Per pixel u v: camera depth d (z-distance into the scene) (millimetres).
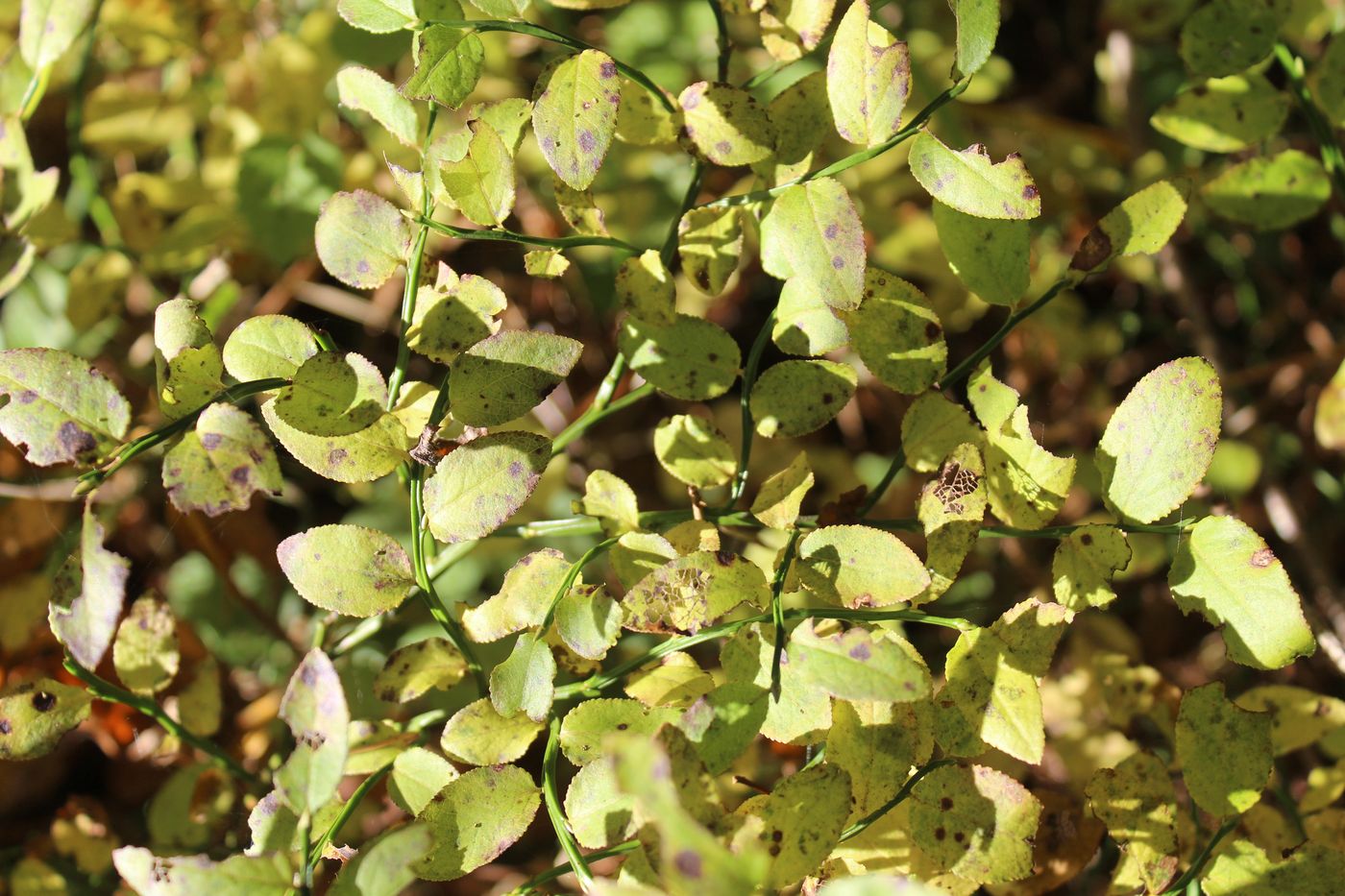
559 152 436
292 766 411
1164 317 682
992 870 435
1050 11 744
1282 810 518
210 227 573
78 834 510
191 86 590
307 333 442
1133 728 533
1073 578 446
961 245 458
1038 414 658
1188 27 496
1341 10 573
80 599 425
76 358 432
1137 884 455
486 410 437
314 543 443
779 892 437
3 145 489
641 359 460
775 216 442
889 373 458
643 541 450
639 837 416
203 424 425
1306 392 626
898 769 441
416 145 465
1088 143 659
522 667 441
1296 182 513
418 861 433
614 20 642
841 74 441
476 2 443
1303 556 583
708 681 453
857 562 437
